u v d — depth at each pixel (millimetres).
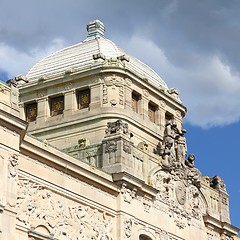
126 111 89375
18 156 64625
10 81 66125
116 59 92000
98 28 104438
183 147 89438
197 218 90500
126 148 79375
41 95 93688
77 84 91812
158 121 95750
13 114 64375
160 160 85312
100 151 80312
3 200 61719
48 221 67875
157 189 82875
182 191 87875
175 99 99625
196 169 91438
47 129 91500
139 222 79125
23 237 64438
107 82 90062
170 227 84312
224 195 97562
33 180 67000
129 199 78250
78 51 98312
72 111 90875
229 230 95938
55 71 96688
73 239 70438
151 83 95125
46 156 68625
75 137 89375
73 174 72062
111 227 75812
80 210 72250
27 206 65625
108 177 76938
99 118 88375
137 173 80562
